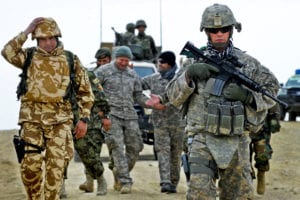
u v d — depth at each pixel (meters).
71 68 14.46
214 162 12.97
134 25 42.25
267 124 20.05
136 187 22.61
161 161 21.58
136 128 21.52
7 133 39.69
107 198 20.23
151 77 21.92
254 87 12.93
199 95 13.09
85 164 20.34
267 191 22.16
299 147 33.25
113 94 21.30
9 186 23.20
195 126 13.05
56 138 14.23
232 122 12.88
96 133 20.03
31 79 14.21
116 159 21.19
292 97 47.84
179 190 22.27
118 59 21.38
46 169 14.24
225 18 13.10
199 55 13.23
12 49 14.15
